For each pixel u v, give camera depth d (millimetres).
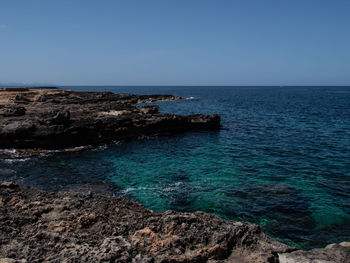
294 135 27750
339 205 11648
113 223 7547
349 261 6328
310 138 26047
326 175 15609
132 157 20094
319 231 9617
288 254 6516
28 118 24641
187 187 13742
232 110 54625
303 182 14461
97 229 7113
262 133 29250
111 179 15031
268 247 6645
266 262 5762
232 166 17484
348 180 14758
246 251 6434
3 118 24500
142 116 31000
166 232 6758
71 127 22625
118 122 26656
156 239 6359
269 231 9594
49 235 6438
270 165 17641
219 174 15867
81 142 23500
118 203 9523
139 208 9453
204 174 15883
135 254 5883
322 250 6852
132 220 7859
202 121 32625
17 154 20203
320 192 13062
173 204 11727
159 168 17172
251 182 14461
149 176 15547
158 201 12023
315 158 19172
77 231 6957
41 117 24688
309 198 12352
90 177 15375
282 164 17844
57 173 16078
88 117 27344
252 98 99375
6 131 20906
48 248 5973
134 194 12805
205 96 116812
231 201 12016
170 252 5977
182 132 30984
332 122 36000
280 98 97625
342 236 9289
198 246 6398
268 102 77000
